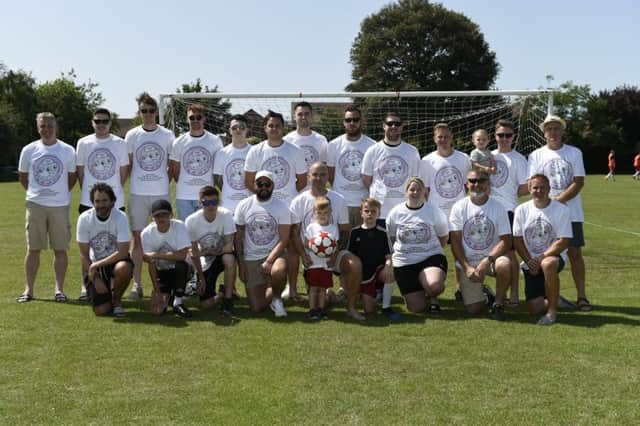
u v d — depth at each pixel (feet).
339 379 14.56
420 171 23.99
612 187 94.63
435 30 151.74
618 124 161.68
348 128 24.36
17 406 13.00
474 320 20.21
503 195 23.53
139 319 20.25
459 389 13.92
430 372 15.02
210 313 21.22
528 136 35.22
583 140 158.20
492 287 25.98
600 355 16.22
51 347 16.98
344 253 20.94
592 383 14.24
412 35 151.53
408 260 21.47
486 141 23.70
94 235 21.24
